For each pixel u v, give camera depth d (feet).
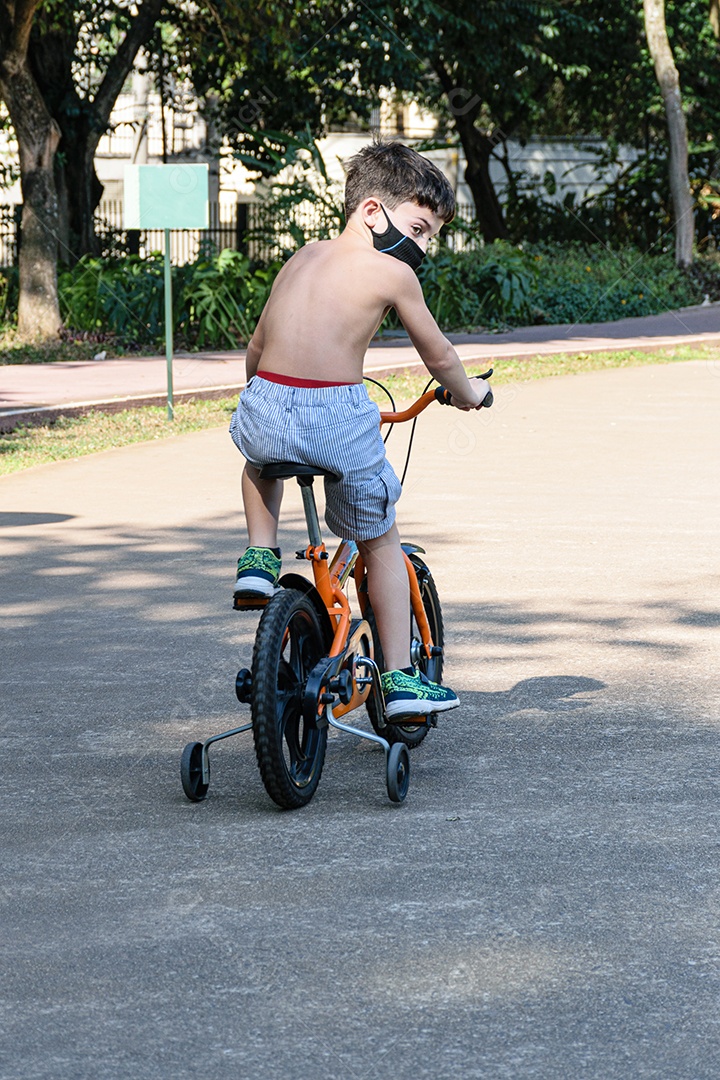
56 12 104.83
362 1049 12.60
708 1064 12.30
